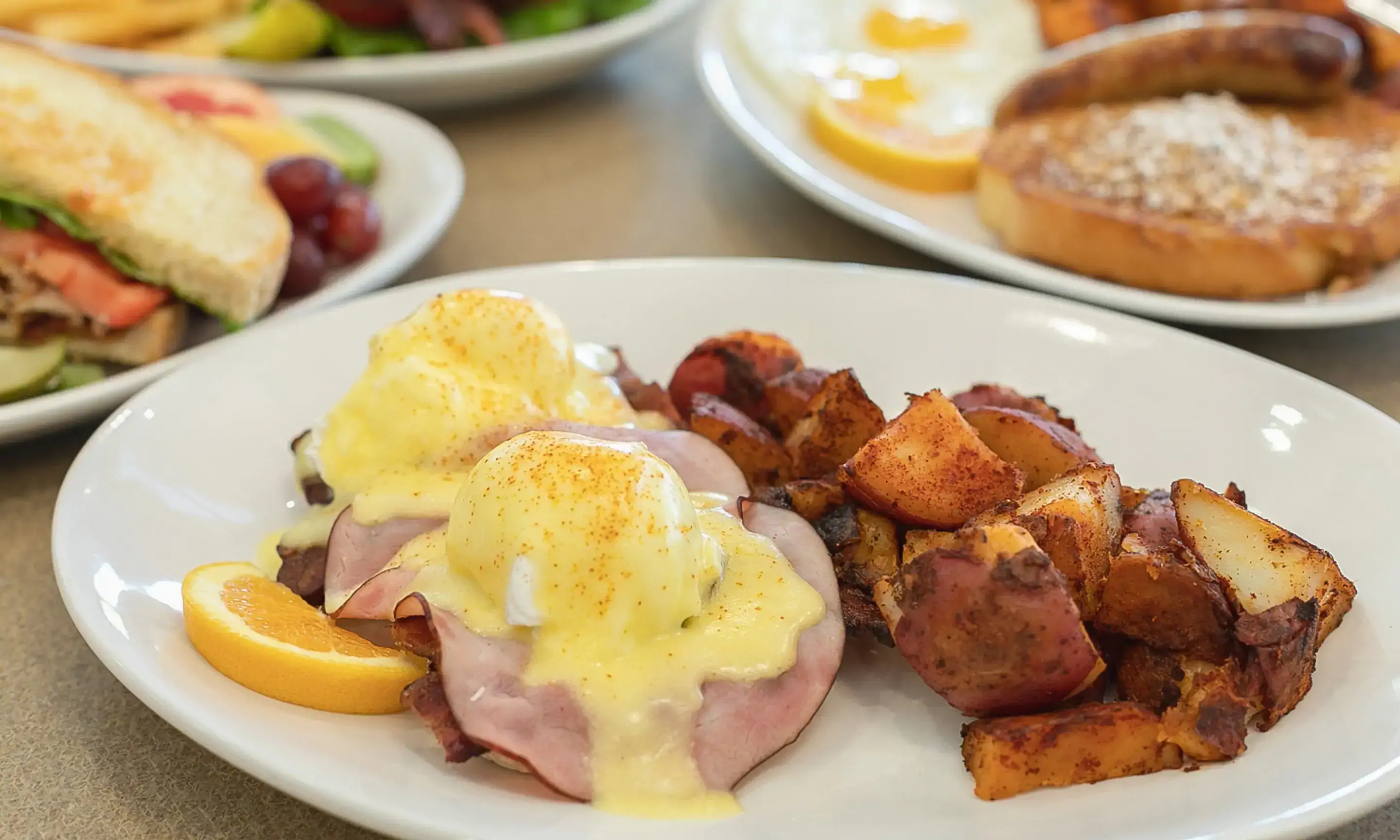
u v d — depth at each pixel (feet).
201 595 1.45
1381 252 2.13
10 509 1.79
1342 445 1.64
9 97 2.14
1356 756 1.32
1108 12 3.19
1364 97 2.77
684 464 1.57
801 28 3.25
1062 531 1.39
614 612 1.34
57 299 1.97
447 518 1.50
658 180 2.79
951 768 1.40
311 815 1.42
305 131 2.59
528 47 2.97
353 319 1.87
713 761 1.34
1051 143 2.48
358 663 1.40
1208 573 1.40
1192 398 1.75
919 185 2.53
